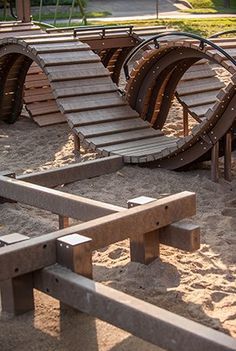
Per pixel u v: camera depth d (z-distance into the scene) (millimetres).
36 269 5188
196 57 10156
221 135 8750
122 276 5961
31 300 5324
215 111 8453
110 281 5855
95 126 10250
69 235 5328
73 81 10570
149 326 4418
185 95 11461
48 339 4918
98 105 10500
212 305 5488
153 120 11250
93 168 9156
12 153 10906
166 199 6133
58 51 10906
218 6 38656
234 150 9930
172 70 10750
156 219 5984
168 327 4305
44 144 11492
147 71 10664
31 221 7531
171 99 11148
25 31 13422
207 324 5164
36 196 7133
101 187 8852
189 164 9312
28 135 12188
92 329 5039
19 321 5184
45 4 36094
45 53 10766
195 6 38656
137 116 10766
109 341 4867
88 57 11008
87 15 34438
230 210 7895
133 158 9430
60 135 12117
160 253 6426
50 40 11188
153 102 11008
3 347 4820
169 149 9203
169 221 6094
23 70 12672
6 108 13070
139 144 10156
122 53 13852
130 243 6172
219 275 6066
